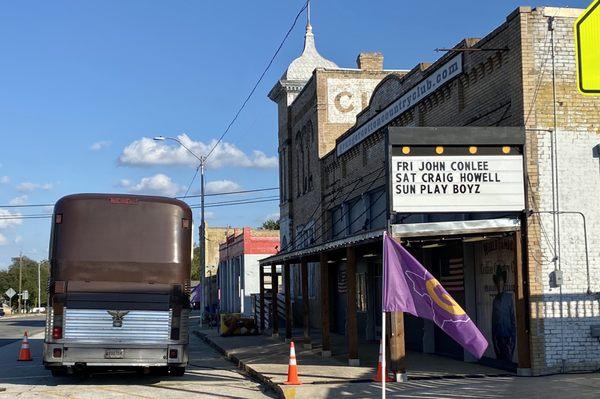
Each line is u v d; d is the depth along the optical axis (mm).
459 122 15945
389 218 12672
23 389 13586
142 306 13789
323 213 28312
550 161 13141
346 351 19750
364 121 22891
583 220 13133
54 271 13852
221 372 17062
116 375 16062
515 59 13430
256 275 45281
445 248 17203
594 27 4539
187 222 14602
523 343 12789
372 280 23078
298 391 12273
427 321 18219
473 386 11773
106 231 14125
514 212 13000
